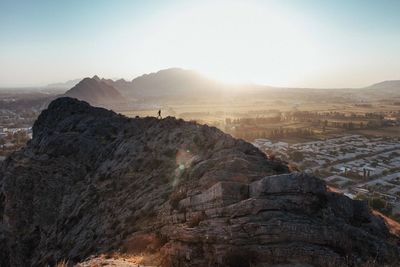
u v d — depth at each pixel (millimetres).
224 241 22406
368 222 26859
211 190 27625
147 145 61125
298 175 25078
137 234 36000
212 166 37125
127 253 32062
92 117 88250
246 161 34344
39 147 84688
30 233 58562
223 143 45938
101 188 57219
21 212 61156
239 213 24109
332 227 22109
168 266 24094
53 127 93812
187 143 53531
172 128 62688
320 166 149750
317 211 23906
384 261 21266
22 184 64562
